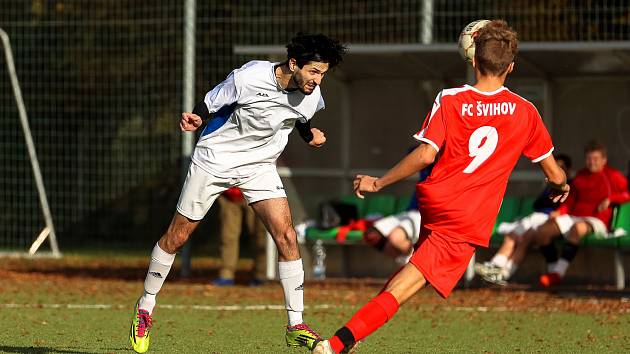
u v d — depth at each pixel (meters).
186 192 24.95
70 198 75.12
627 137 51.41
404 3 67.44
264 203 24.95
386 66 51.47
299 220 54.38
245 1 71.94
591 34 64.12
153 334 31.80
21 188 74.56
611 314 38.34
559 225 45.62
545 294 45.62
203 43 72.88
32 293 45.06
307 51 23.27
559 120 52.28
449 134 21.70
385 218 47.28
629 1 62.59
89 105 75.69
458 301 42.75
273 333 32.38
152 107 74.50
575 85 52.03
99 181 75.19
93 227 74.88
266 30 71.25
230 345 29.47
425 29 51.47
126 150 75.44
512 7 65.12
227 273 50.84
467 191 21.70
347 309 39.94
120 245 74.69
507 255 45.78
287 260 24.97
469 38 23.98
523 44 45.31
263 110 24.12
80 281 51.91
